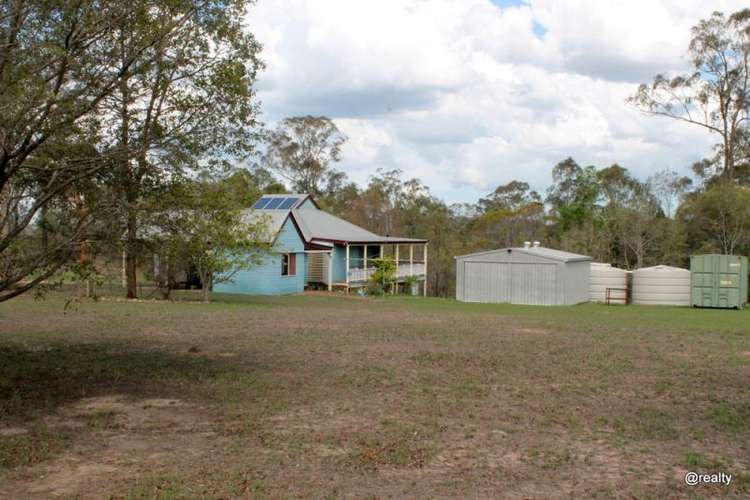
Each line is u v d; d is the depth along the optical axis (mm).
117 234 10852
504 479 7227
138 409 10117
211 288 31391
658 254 51406
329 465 7613
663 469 7629
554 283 33812
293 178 67375
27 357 14148
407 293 45000
